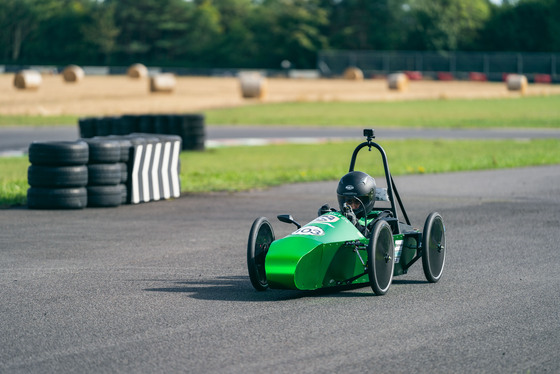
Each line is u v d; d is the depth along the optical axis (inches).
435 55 5925.2
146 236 732.7
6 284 533.0
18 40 7682.1
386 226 491.2
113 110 2758.4
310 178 1224.8
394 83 4259.4
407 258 544.4
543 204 956.0
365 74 6033.5
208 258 628.7
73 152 896.3
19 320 438.0
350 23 7086.6
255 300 484.1
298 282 460.4
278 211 895.1
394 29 7047.2
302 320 434.9
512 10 6683.1
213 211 896.3
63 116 2578.7
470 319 440.8
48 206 898.7
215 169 1400.1
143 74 5324.8
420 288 520.7
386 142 2003.0
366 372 349.4
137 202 958.4
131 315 447.5
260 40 7126.0
